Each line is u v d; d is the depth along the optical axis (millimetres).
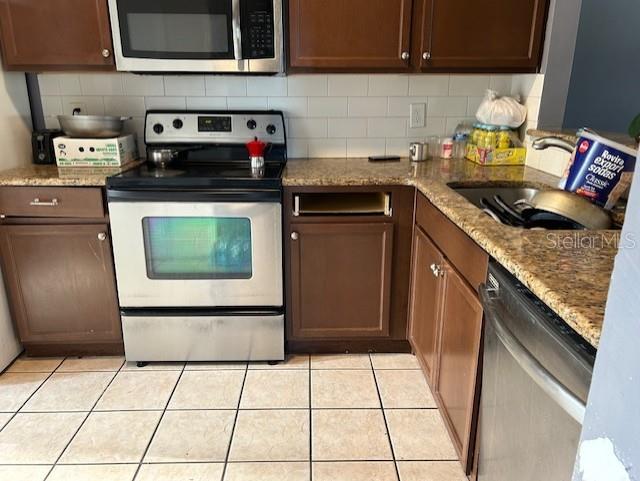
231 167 2229
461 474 1584
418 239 1988
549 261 1030
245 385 2045
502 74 2293
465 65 2131
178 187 1939
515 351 970
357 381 2070
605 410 611
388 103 2453
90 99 2389
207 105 2412
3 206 1972
